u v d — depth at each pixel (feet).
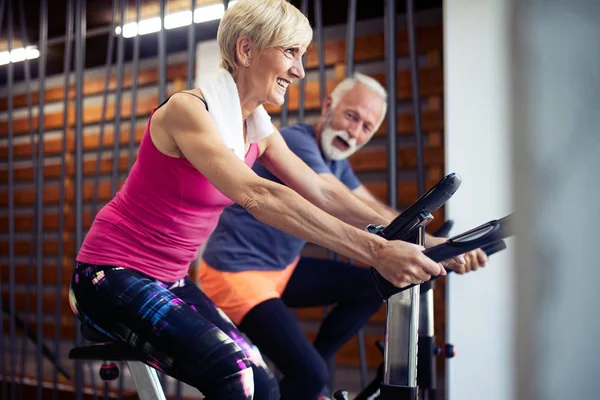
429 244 5.01
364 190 7.62
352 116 6.93
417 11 13.19
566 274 0.66
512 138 0.68
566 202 0.67
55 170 17.97
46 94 18.24
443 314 12.27
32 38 14.67
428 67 12.87
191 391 13.04
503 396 7.91
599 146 0.67
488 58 8.28
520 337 0.67
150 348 4.25
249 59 4.64
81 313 4.62
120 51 10.06
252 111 4.92
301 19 4.67
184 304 4.37
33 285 17.94
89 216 17.26
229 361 4.10
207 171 4.03
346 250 3.44
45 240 17.92
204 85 4.49
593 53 0.68
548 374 0.66
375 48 13.30
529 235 0.67
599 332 0.65
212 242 6.25
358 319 6.40
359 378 13.09
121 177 16.75
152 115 4.45
